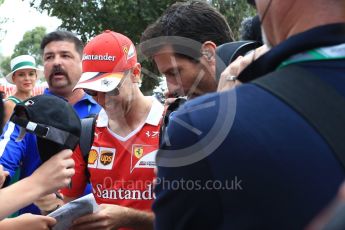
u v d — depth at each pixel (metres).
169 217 0.86
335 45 0.81
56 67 3.09
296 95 0.78
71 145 1.60
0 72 2.51
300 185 0.73
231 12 5.28
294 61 0.83
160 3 9.70
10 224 1.59
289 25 0.85
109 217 1.82
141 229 1.94
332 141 0.73
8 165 2.15
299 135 0.75
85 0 9.95
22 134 1.69
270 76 0.84
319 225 0.42
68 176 1.59
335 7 0.82
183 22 1.84
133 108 2.01
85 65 2.04
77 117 1.63
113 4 9.77
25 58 4.92
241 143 0.77
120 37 2.05
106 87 1.95
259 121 0.78
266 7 0.88
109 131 2.04
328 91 0.77
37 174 1.55
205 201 0.81
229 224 0.78
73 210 1.75
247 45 1.72
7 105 2.20
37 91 5.59
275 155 0.75
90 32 10.19
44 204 1.99
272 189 0.75
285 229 0.74
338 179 0.72
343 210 0.41
